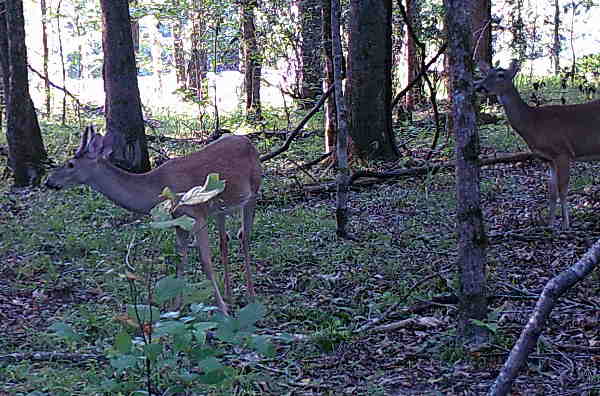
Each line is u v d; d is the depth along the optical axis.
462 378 5.21
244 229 7.31
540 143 8.95
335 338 5.94
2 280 7.95
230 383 5.04
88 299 7.39
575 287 6.75
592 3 21.67
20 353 5.87
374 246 8.34
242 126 16.72
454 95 5.38
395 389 5.14
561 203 8.62
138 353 3.90
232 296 7.09
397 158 12.61
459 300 5.66
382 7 12.22
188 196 3.81
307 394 5.13
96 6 23.03
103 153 6.98
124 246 8.64
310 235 8.98
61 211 10.41
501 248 8.03
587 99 15.23
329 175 12.12
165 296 3.79
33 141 12.41
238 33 17.75
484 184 10.55
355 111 12.47
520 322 6.04
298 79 18.56
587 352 5.45
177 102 24.30
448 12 5.32
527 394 4.90
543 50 22.97
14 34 12.10
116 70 11.71
